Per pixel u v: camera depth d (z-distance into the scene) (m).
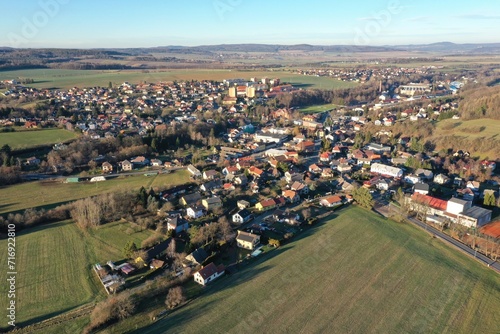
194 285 90.06
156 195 141.88
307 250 104.62
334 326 76.62
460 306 83.06
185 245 107.06
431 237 113.56
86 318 78.75
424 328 76.56
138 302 83.38
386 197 145.12
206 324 76.81
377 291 87.50
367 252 103.81
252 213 130.62
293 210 132.25
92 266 97.75
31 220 120.62
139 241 110.50
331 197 137.88
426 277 93.00
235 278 92.62
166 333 74.38
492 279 92.94
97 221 120.19
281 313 80.12
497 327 77.12
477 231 113.44
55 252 104.44
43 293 86.94
